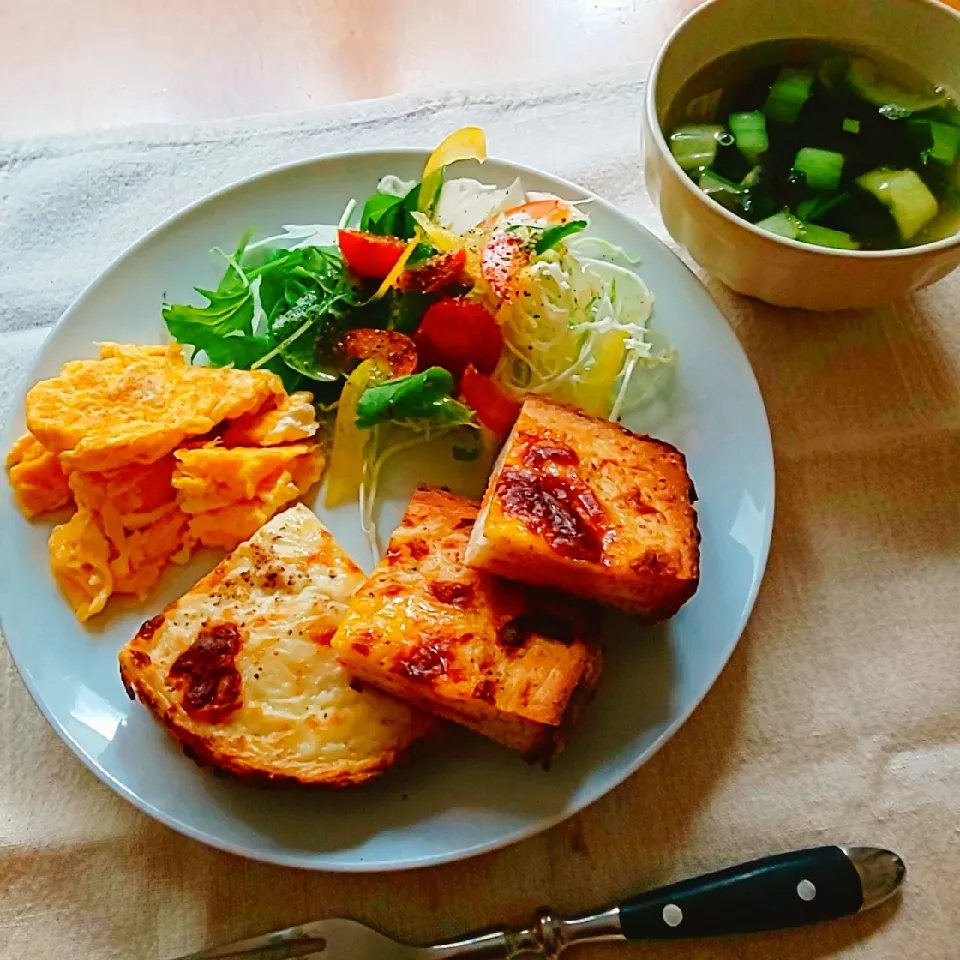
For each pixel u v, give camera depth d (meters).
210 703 0.32
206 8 0.51
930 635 0.37
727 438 0.38
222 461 0.38
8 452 0.37
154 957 0.31
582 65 0.50
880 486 0.39
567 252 0.41
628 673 0.34
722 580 0.35
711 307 0.40
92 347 0.40
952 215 0.39
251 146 0.47
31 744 0.34
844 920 0.32
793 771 0.34
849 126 0.41
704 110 0.41
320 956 0.31
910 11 0.39
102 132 0.47
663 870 0.33
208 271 0.41
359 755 0.32
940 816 0.34
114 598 0.36
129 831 0.33
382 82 0.49
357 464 0.39
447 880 0.32
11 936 0.32
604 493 0.34
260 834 0.31
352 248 0.40
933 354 0.42
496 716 0.31
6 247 0.44
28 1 0.51
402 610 0.33
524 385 0.41
